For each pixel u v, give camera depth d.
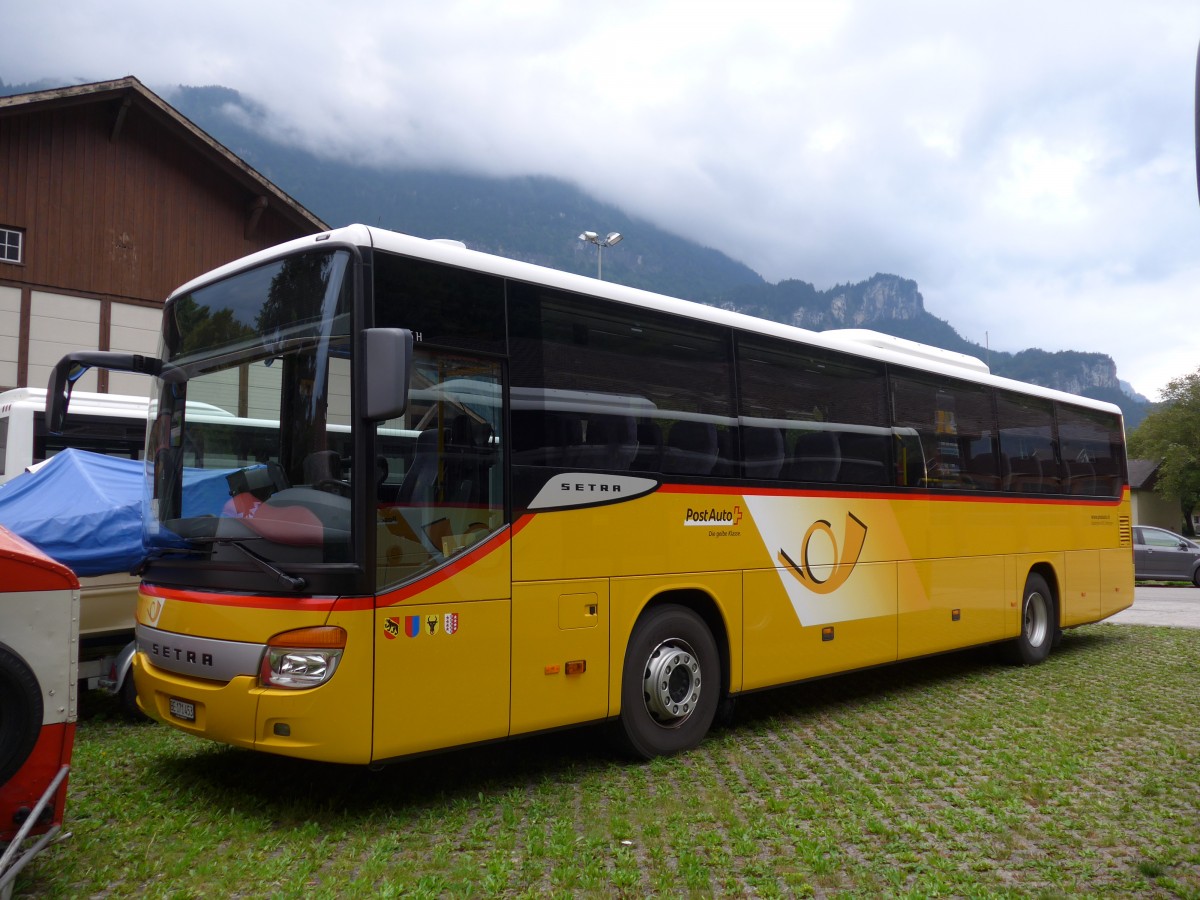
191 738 6.77
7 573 4.05
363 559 4.82
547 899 4.08
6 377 18.12
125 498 7.43
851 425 8.49
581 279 6.27
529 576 5.66
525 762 6.40
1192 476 56.66
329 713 4.71
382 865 4.39
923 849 4.80
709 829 5.01
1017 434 11.04
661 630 6.53
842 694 9.12
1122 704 8.59
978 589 10.07
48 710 4.12
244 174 20.44
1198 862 4.65
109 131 19.47
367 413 4.69
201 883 4.18
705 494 6.92
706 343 7.11
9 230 18.33
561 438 5.96
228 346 5.65
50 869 4.28
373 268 5.09
